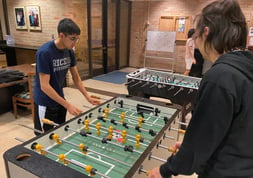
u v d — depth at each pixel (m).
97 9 5.67
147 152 1.08
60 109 1.98
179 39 6.65
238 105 0.67
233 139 0.72
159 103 1.74
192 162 0.76
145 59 7.49
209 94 0.69
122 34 7.11
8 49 5.39
